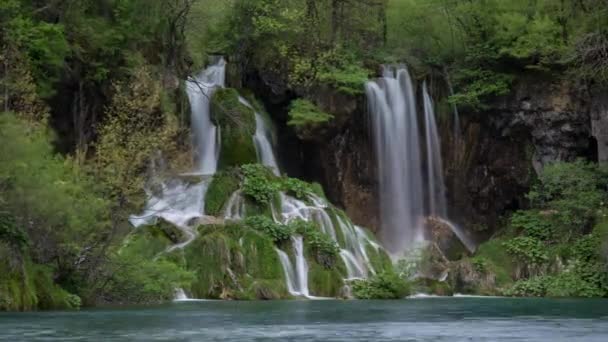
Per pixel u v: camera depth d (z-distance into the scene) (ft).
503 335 51.52
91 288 80.69
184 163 127.03
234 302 91.66
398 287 106.42
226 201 116.06
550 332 53.78
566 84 142.51
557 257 126.41
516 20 145.07
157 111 116.16
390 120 145.48
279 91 144.46
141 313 70.03
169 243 101.65
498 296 118.32
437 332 53.47
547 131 145.28
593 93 139.44
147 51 129.49
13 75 98.17
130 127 88.02
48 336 48.80
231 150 132.36
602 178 136.36
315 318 66.28
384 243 141.90
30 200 74.08
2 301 69.21
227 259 100.89
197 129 134.82
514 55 142.72
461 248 143.23
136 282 84.12
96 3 124.67
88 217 79.36
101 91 120.37
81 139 119.14
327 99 141.28
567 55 137.08
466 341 47.29
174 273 87.30
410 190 145.59
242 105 136.87
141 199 96.37
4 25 105.50
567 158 145.59
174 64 133.08
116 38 122.01
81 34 118.93
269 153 140.56
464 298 107.45
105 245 81.30
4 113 79.61
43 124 92.43
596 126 139.44
